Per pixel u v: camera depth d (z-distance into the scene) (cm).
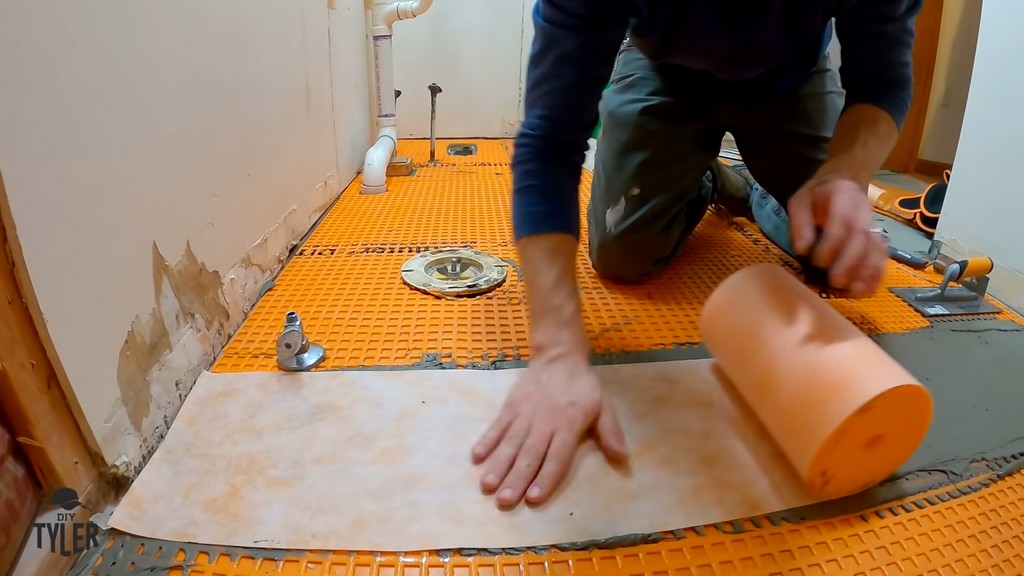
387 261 118
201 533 57
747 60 81
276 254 113
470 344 89
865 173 72
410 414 73
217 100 87
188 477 63
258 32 104
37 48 51
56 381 54
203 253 83
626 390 79
